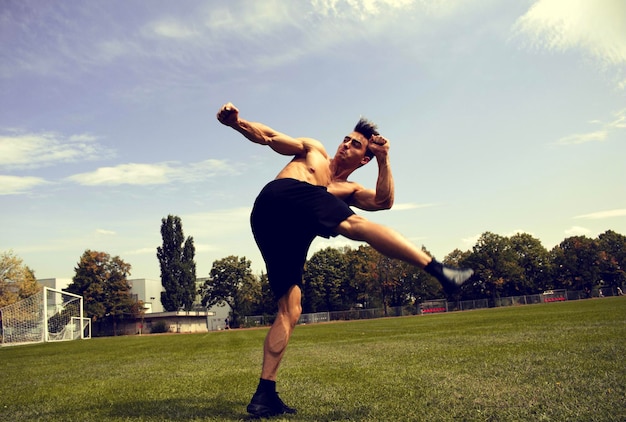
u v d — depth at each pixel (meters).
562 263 80.12
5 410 4.97
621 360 5.39
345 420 3.56
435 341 10.77
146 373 8.08
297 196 3.78
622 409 3.28
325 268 78.00
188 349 14.91
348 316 72.88
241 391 5.40
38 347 24.30
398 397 4.32
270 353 3.93
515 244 77.62
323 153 4.27
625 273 80.56
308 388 5.20
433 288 76.75
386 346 10.55
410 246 3.48
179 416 4.05
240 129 3.93
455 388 4.55
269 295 81.00
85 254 74.88
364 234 3.59
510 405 3.67
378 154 4.14
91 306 72.38
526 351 7.00
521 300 73.12
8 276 53.22
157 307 89.56
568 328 10.92
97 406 4.89
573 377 4.59
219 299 82.44
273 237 3.92
